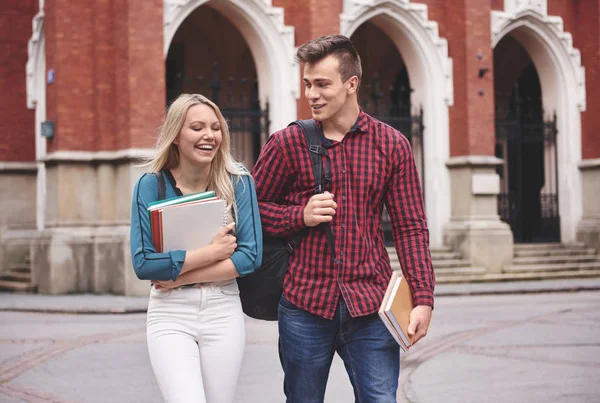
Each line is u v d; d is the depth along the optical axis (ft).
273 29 58.39
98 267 52.29
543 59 70.79
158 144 11.71
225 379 11.48
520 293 53.11
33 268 54.65
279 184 11.82
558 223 70.69
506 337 32.17
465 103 62.85
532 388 22.31
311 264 11.41
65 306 44.42
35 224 61.82
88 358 28.43
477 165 62.28
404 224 11.65
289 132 11.71
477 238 61.21
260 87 59.41
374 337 11.35
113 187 53.16
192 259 11.11
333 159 11.50
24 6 61.67
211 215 11.27
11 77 61.16
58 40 52.90
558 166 70.74
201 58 72.84
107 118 53.52
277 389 22.80
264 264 11.78
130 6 51.90
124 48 52.34
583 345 29.71
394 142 11.64
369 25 75.56
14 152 61.26
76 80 53.31
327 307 11.28
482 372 24.85
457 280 59.11
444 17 64.95
